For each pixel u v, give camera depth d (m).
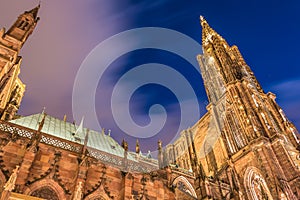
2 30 38.66
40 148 30.75
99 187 31.48
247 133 55.50
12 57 36.78
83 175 30.39
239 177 52.72
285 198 40.81
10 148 28.44
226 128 64.94
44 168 29.28
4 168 26.61
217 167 61.19
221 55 82.31
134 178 35.03
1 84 34.59
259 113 57.91
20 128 31.19
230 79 70.69
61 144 33.06
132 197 31.69
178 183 45.91
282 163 47.22
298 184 42.78
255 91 66.19
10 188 23.19
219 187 50.09
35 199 25.14
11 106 46.25
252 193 49.38
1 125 30.22
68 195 28.56
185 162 68.94
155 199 34.44
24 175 27.00
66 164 31.12
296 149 55.66
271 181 44.59
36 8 47.47
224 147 60.56
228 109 66.81
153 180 36.69
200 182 40.78
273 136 51.34
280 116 66.56
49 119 44.56
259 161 48.69
